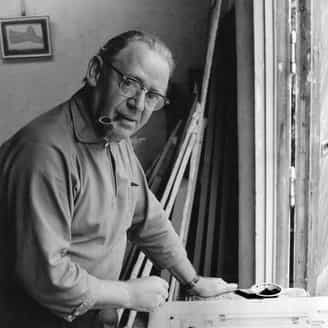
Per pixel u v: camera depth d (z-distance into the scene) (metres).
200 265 2.02
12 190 0.84
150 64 0.85
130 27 2.58
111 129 0.90
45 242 0.82
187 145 1.99
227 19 2.27
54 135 0.87
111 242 1.01
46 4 2.56
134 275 1.54
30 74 2.66
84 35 2.60
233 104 2.18
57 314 0.88
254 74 1.64
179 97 2.52
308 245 1.69
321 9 1.58
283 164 1.68
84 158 0.91
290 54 1.60
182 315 1.03
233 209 2.06
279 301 1.08
